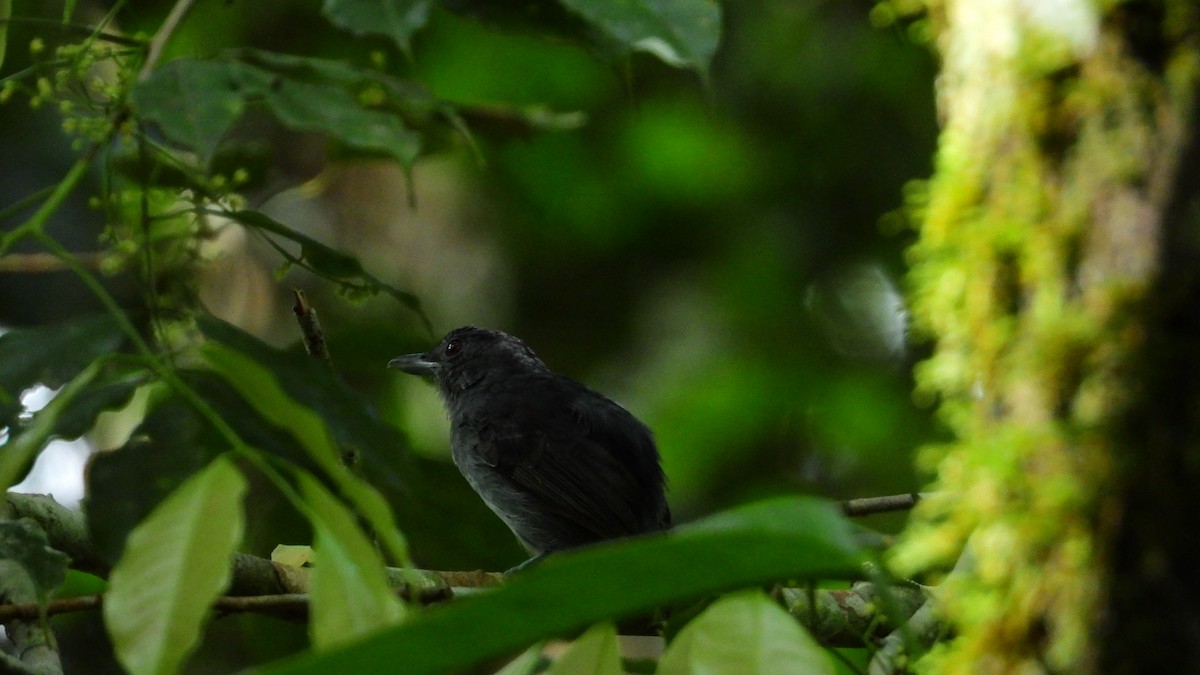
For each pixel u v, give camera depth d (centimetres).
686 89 1848
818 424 1922
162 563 346
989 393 569
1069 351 537
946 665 554
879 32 1809
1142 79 550
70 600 588
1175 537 506
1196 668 495
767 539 309
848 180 1916
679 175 1900
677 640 352
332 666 302
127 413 1503
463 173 1823
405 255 1800
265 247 1717
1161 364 521
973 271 582
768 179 1930
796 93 1862
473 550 754
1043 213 562
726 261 1962
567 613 320
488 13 641
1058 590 520
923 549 573
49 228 1341
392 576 744
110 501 462
